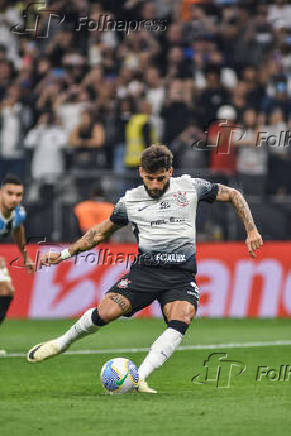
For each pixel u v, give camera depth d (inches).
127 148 1514.5
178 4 1796.3
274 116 1637.6
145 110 1569.9
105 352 957.2
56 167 1529.3
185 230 653.9
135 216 657.0
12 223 920.3
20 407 569.9
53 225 1396.4
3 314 964.6
